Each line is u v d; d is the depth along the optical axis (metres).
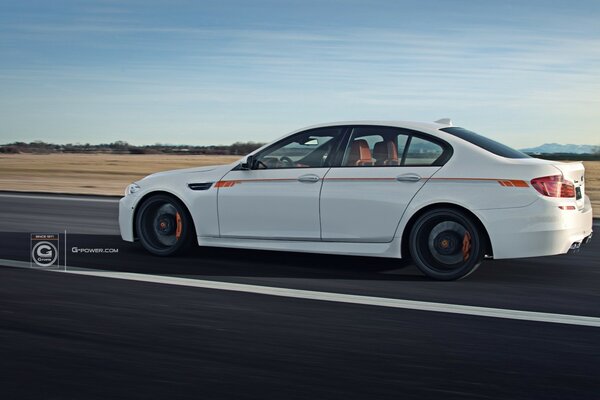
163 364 4.17
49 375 3.97
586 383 3.95
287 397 3.69
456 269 6.58
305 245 7.04
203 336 4.74
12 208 12.72
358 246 6.86
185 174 7.64
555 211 6.34
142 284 6.32
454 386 3.88
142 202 7.74
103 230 9.87
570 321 5.22
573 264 7.63
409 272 7.03
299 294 5.99
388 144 6.88
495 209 6.39
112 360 4.23
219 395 3.71
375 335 4.82
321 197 6.92
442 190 6.54
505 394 3.78
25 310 5.36
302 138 7.21
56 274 6.73
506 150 6.88
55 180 25.12
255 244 7.25
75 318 5.14
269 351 4.45
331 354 4.40
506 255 6.41
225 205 7.32
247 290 6.12
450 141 6.70
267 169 7.23
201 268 7.10
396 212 6.67
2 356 4.28
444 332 4.91
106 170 35.66
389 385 3.89
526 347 4.58
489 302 5.81
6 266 7.11
